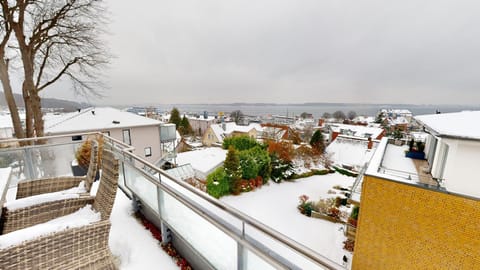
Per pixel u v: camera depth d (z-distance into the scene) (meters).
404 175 4.94
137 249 1.84
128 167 2.54
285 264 0.85
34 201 1.74
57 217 1.79
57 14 7.11
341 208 10.47
